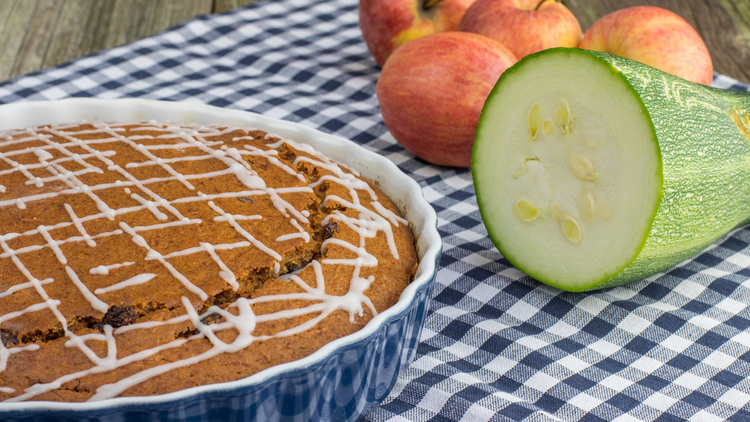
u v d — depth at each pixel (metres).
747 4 1.00
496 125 0.69
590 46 0.80
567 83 0.66
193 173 0.67
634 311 0.69
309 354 0.61
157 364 0.60
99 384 0.60
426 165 0.80
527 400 0.65
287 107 0.84
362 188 0.69
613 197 0.66
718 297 0.70
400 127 0.77
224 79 0.88
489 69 0.75
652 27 0.78
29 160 0.68
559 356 0.67
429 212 0.67
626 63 0.65
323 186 0.68
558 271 0.69
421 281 0.63
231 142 0.71
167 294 0.62
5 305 0.61
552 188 0.68
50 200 0.65
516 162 0.69
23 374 0.60
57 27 0.93
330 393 0.61
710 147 0.65
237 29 0.94
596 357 0.67
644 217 0.65
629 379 0.66
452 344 0.68
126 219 0.65
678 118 0.65
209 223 0.65
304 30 0.96
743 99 0.69
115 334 0.61
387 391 0.64
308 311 0.62
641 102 0.64
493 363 0.67
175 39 0.92
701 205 0.65
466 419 0.63
